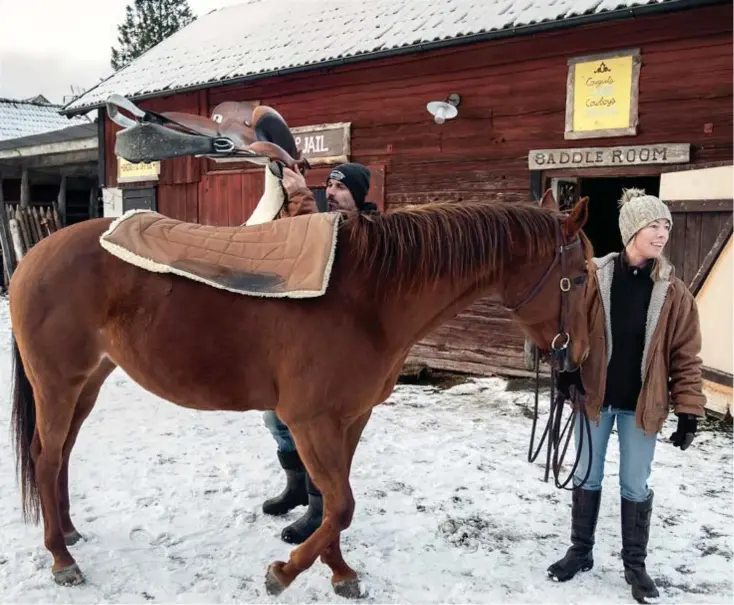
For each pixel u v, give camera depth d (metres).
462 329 6.46
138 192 9.24
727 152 4.98
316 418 2.22
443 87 6.32
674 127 5.18
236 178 8.10
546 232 2.25
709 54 4.97
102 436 4.27
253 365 2.30
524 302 2.29
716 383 4.82
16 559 2.63
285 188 2.73
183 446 4.09
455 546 2.87
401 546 2.85
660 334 2.36
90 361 2.47
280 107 7.52
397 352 2.34
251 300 2.27
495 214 2.29
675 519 3.18
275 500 3.12
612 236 8.48
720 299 4.77
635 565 2.50
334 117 7.09
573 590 2.53
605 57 5.39
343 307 2.23
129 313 2.38
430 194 6.52
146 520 3.01
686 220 5.01
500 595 2.48
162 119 2.51
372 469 3.78
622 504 2.54
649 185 8.16
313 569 2.63
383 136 6.77
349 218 2.36
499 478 3.67
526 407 5.27
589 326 2.45
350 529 3.00
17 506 3.12
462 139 6.27
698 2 4.65
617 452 4.12
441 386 6.07
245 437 4.30
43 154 11.34
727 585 2.59
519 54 5.85
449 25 6.13
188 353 2.32
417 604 2.41
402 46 6.04
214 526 2.98
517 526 3.07
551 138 5.79
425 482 3.60
